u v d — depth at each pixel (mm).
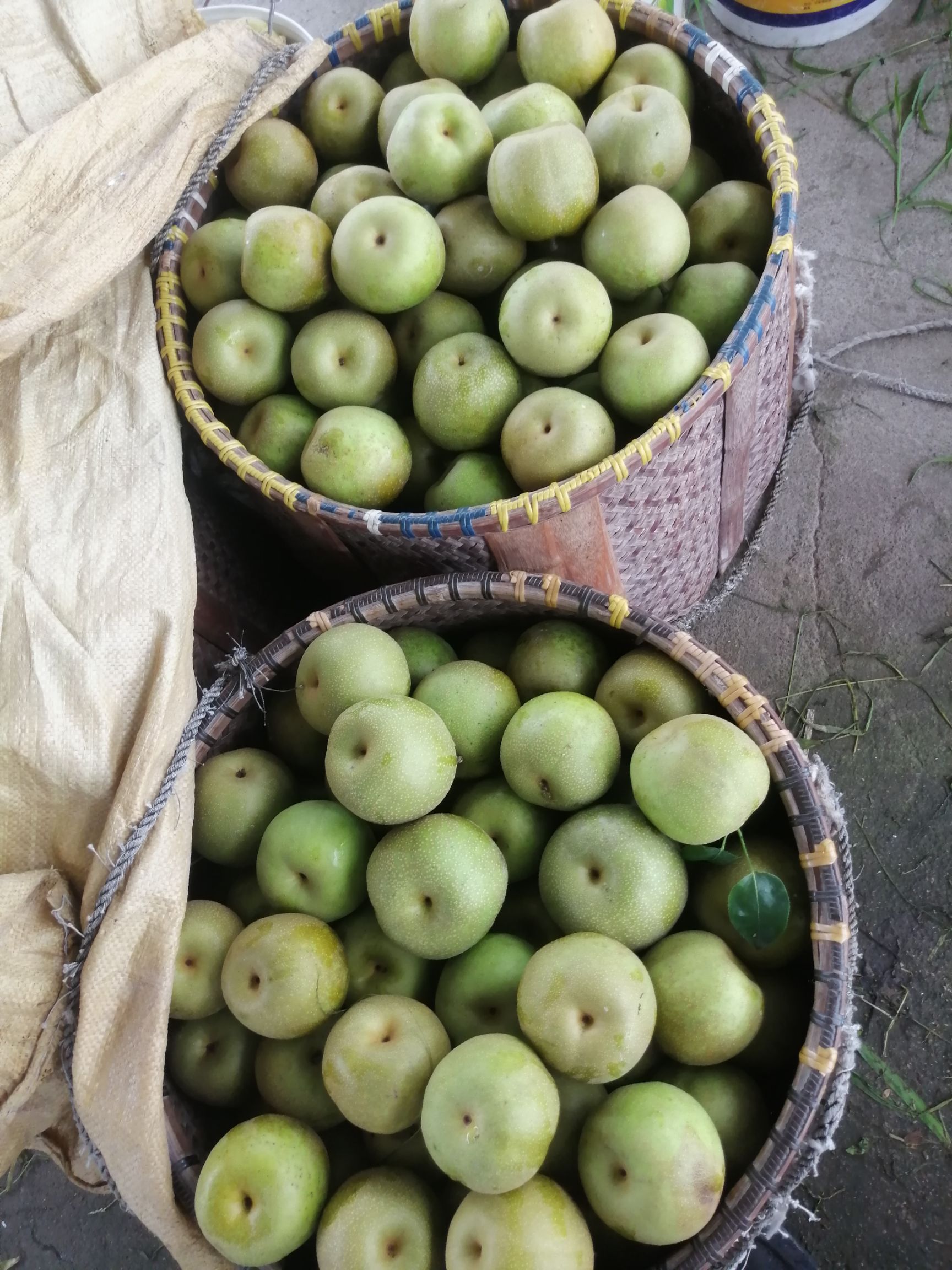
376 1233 863
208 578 1471
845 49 2070
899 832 1496
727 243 1307
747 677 1645
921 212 1908
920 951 1423
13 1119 1018
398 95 1324
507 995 963
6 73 1258
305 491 1181
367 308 1242
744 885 941
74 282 1168
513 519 1095
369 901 1067
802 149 2016
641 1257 917
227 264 1307
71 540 1091
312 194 1417
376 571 1408
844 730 1573
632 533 1273
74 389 1199
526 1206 823
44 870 1003
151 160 1239
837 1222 1304
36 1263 1465
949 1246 1267
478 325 1298
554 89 1287
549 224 1210
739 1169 925
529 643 1146
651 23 1360
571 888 975
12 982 936
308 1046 995
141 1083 929
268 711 1205
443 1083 840
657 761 947
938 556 1653
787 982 1010
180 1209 946
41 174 1179
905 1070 1364
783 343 1306
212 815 1094
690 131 1298
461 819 997
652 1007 884
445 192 1271
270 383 1298
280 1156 895
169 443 1173
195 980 1016
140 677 1055
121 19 1315
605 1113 870
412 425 1322
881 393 1785
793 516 1730
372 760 968
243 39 1370
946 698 1564
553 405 1147
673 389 1141
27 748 1005
